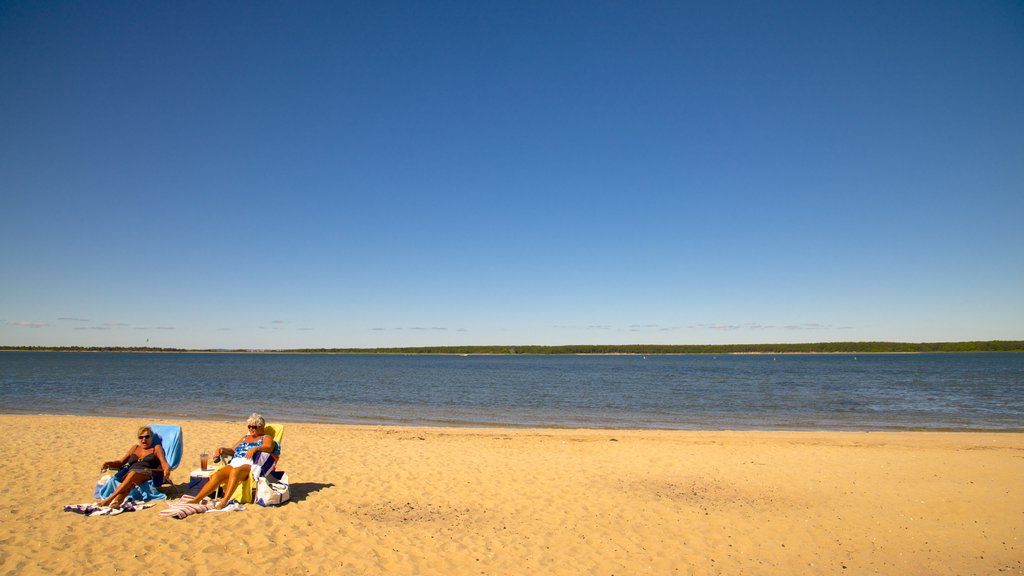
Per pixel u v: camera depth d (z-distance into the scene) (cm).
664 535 740
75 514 736
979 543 729
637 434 1745
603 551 678
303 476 1025
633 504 886
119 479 798
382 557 636
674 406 2845
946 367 7994
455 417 2389
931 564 658
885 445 1507
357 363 11800
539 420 2297
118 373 5959
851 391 3734
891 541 733
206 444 1421
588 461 1242
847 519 823
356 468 1114
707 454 1346
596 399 3256
